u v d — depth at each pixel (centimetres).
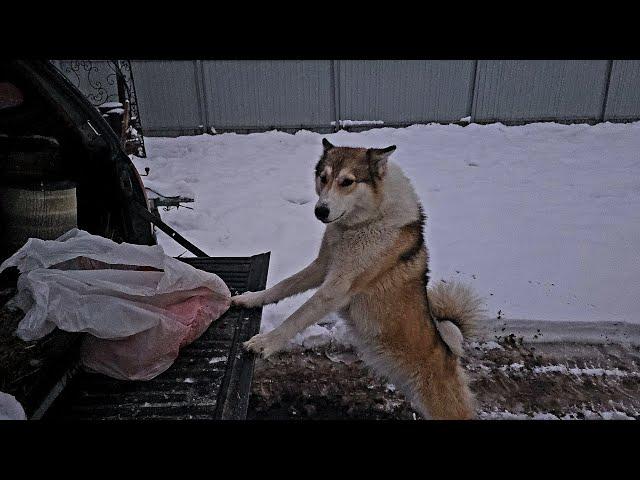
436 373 271
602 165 746
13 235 257
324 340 338
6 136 262
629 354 334
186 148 852
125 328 202
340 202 257
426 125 991
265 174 715
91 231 287
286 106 972
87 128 267
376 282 274
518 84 979
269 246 476
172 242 468
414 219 277
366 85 966
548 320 355
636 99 985
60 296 196
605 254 467
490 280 418
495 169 735
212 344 236
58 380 189
